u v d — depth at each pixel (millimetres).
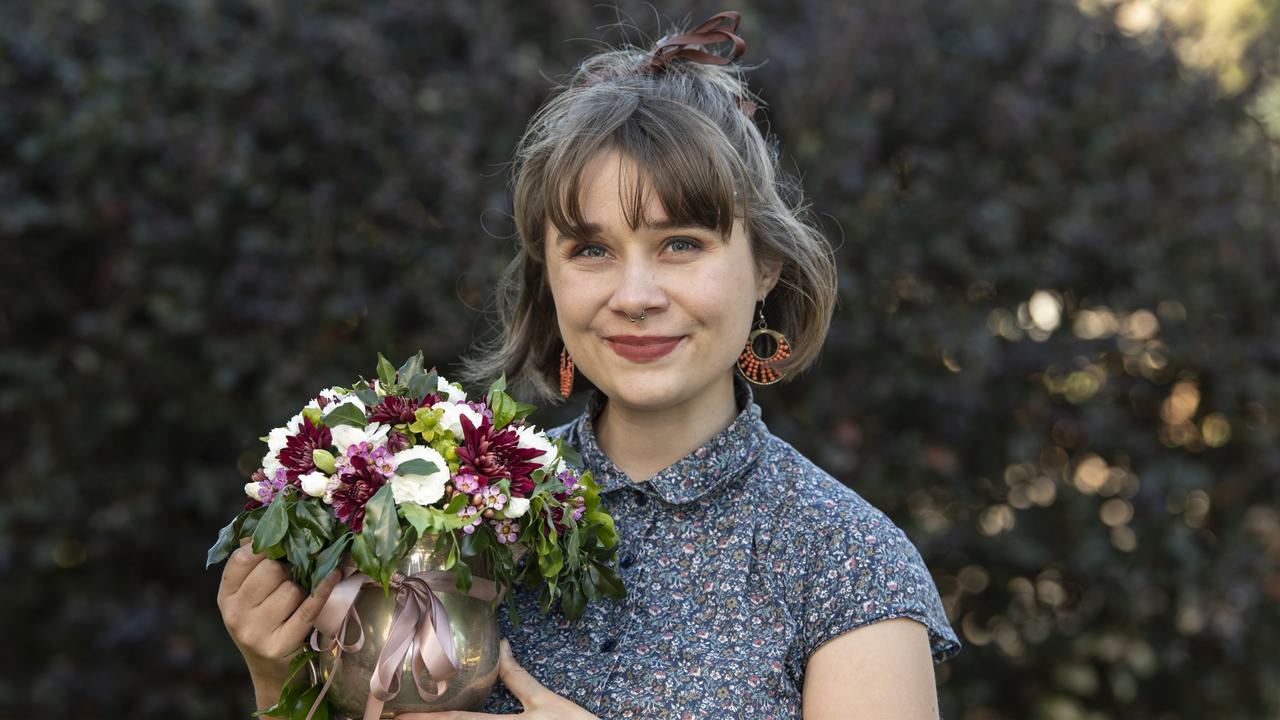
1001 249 3523
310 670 1541
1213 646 3750
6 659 3568
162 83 3391
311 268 3342
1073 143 3697
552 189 1559
